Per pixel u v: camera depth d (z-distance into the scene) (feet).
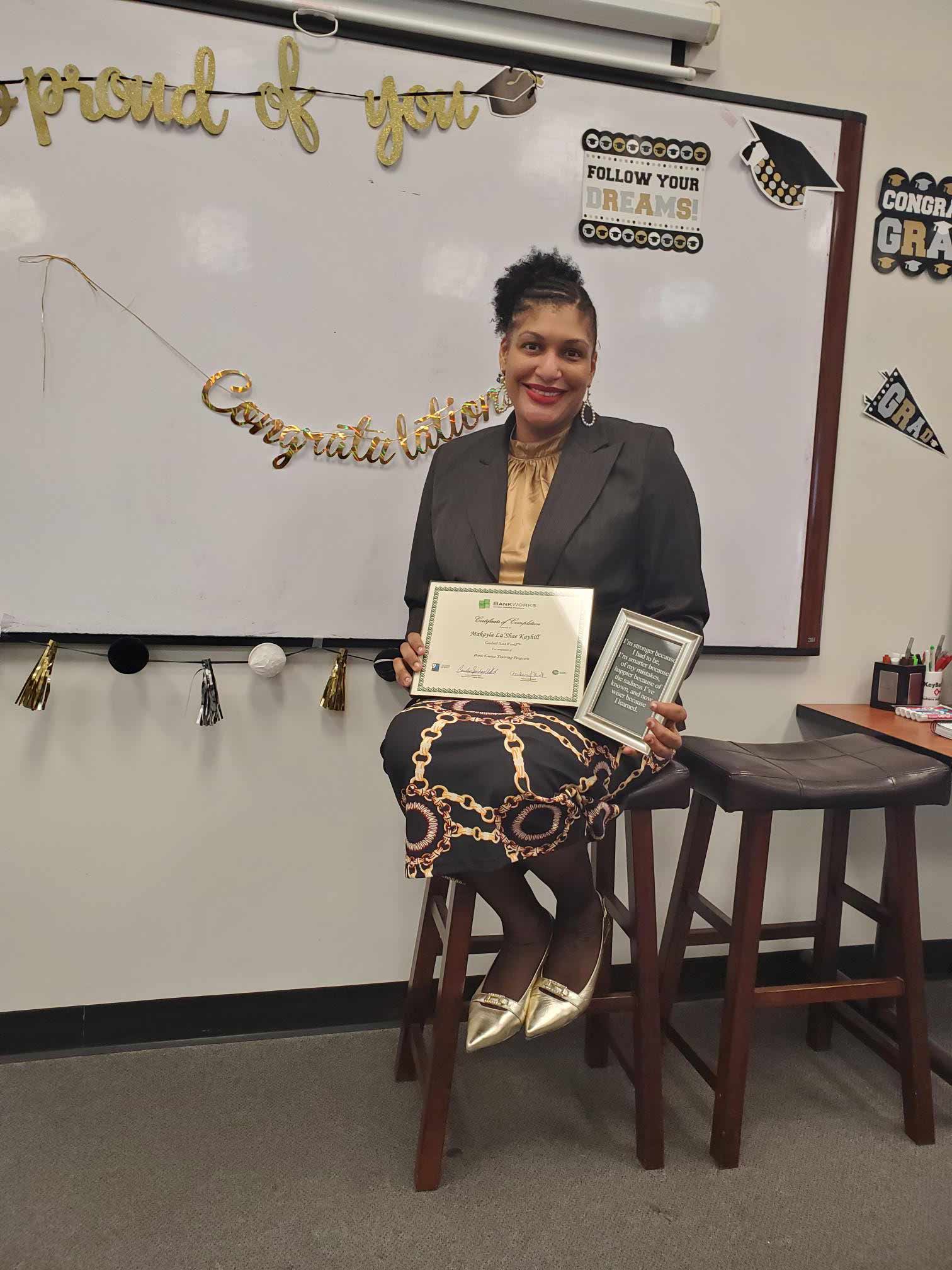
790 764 5.05
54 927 5.59
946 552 6.59
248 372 5.37
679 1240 4.21
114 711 5.52
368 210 5.40
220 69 5.12
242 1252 4.06
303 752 5.81
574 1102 5.28
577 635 4.51
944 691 6.30
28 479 5.19
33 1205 4.30
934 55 6.21
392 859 6.02
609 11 5.41
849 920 6.83
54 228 5.06
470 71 5.41
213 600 5.51
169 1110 5.07
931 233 6.28
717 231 5.85
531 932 4.46
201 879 5.77
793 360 6.06
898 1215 4.43
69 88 4.97
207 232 5.23
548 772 4.03
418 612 5.29
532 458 5.13
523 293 5.28
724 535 6.10
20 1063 5.52
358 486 5.59
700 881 5.59
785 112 5.85
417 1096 5.27
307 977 5.99
